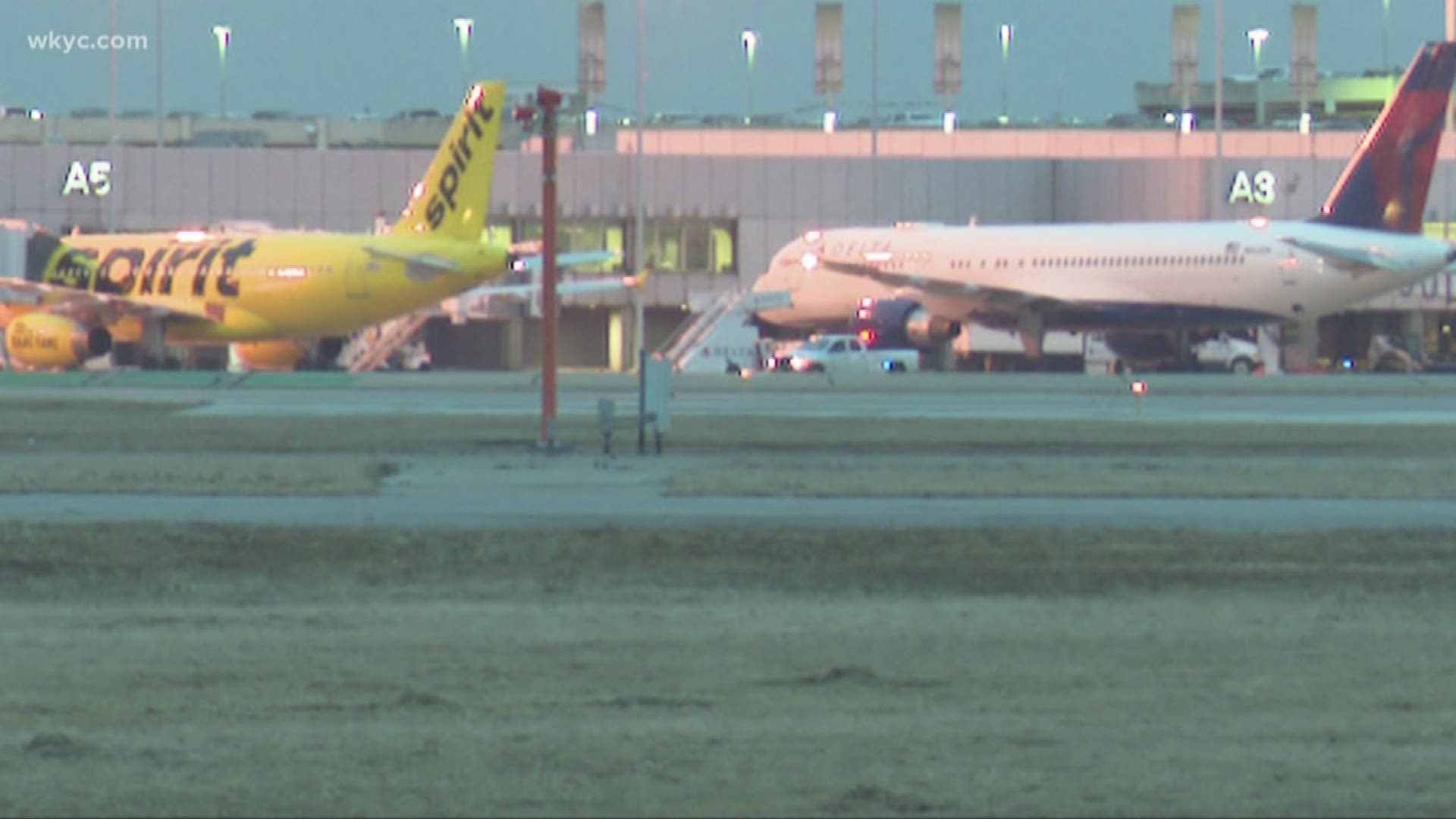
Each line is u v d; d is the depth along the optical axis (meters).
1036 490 134.38
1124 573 96.25
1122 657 72.62
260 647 74.69
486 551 101.69
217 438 182.75
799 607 85.38
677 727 60.25
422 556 100.69
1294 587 91.75
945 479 141.50
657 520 115.06
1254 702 64.38
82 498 127.12
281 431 192.00
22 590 90.56
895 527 111.88
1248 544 105.62
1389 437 190.50
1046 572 96.56
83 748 57.22
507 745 57.69
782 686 67.06
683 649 74.19
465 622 80.81
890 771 54.50
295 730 59.81
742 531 108.88
